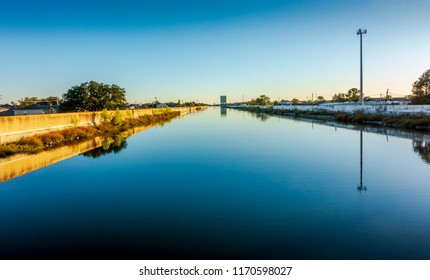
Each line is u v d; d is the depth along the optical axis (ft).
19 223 25.75
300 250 19.94
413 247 20.17
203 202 30.07
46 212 28.40
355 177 39.14
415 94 150.00
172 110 297.74
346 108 155.94
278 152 58.70
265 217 25.76
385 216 25.75
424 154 53.93
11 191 35.78
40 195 33.94
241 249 20.18
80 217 26.89
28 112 155.33
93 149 69.21
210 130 108.68
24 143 69.31
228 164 48.47
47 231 23.94
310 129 102.42
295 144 68.64
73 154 62.34
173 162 51.19
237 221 24.98
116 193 34.06
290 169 44.19
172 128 122.52
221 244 20.94
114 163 51.75
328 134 86.43
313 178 38.91
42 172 45.91
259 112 289.94
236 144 70.59
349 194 32.12
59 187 37.22
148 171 44.93
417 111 106.83
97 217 26.73
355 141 71.31
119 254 19.90
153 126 137.90
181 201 30.55
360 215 26.03
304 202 29.63
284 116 198.08
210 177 40.27
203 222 24.90
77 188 36.58
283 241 21.25
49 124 89.04
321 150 60.13
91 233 23.35
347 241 21.16
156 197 32.17
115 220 25.89
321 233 22.49
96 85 175.22
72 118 103.65
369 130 93.50
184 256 19.43
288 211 27.14
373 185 35.37
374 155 53.88
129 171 45.29
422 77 147.23
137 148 68.54
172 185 36.70
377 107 131.03
